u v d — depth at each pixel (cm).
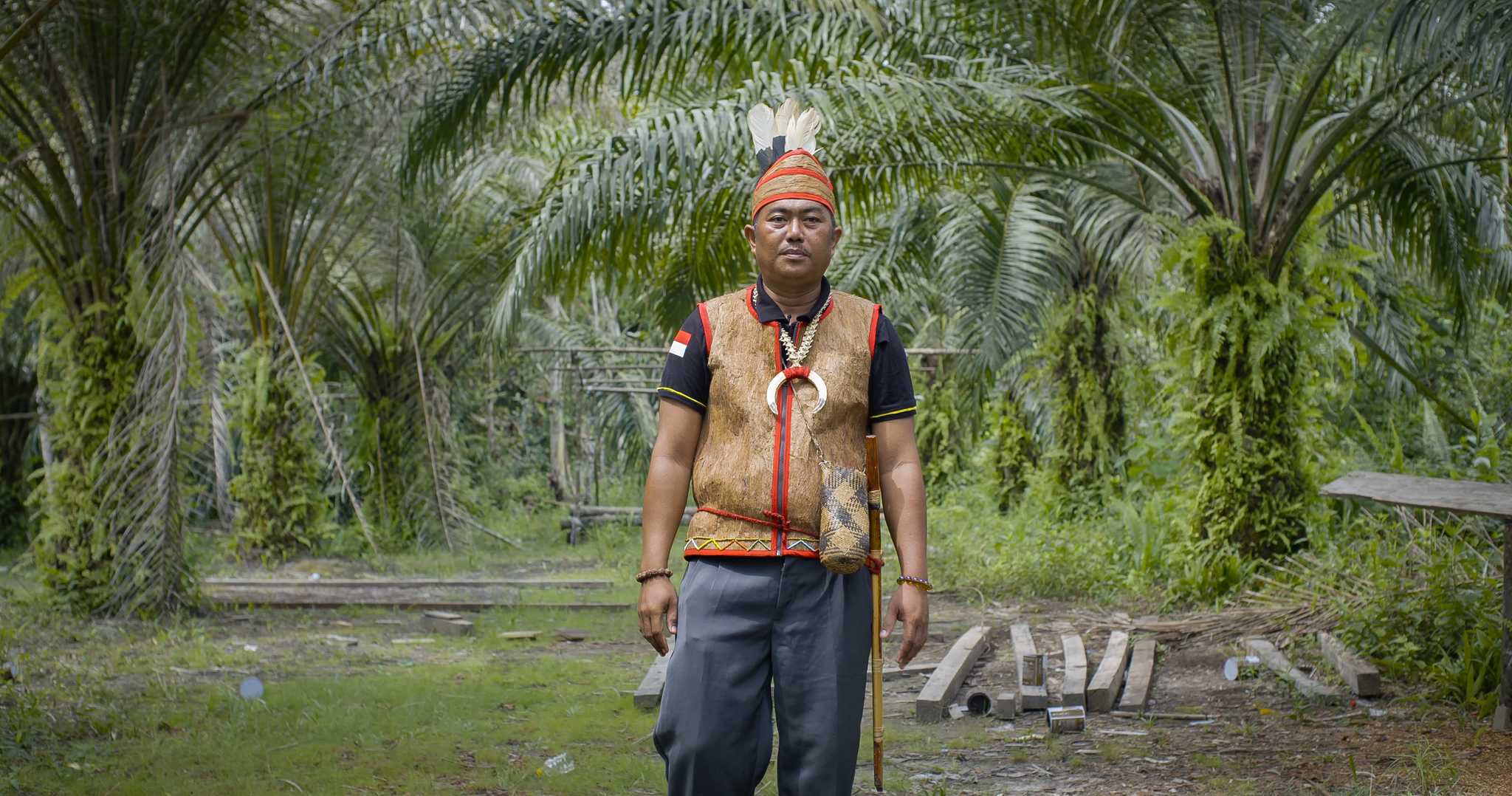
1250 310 764
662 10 759
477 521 1450
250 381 1176
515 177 1278
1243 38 747
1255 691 556
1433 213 868
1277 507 773
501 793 418
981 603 853
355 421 1352
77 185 838
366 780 429
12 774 425
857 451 277
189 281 872
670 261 972
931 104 758
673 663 271
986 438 1461
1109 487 1120
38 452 1448
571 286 831
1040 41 780
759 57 822
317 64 810
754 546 268
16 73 766
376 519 1317
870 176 829
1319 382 812
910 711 548
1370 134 782
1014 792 414
